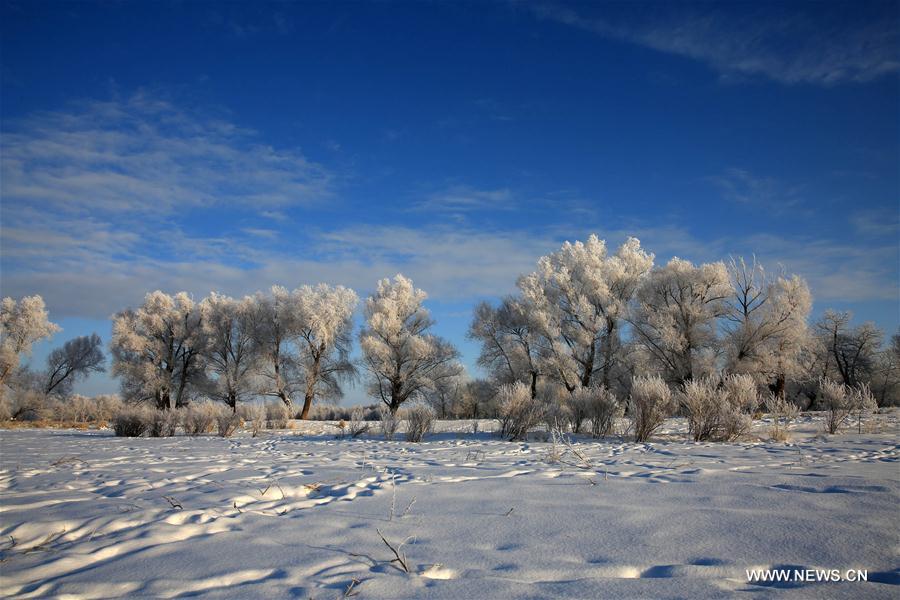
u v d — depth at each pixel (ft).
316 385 133.90
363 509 16.69
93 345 158.20
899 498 16.24
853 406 51.62
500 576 10.33
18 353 136.56
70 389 154.71
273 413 93.76
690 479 21.02
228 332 136.46
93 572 10.94
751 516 14.29
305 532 13.88
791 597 8.88
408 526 14.38
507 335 121.29
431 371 131.64
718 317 102.22
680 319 101.81
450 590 9.55
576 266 119.03
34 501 18.56
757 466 25.36
